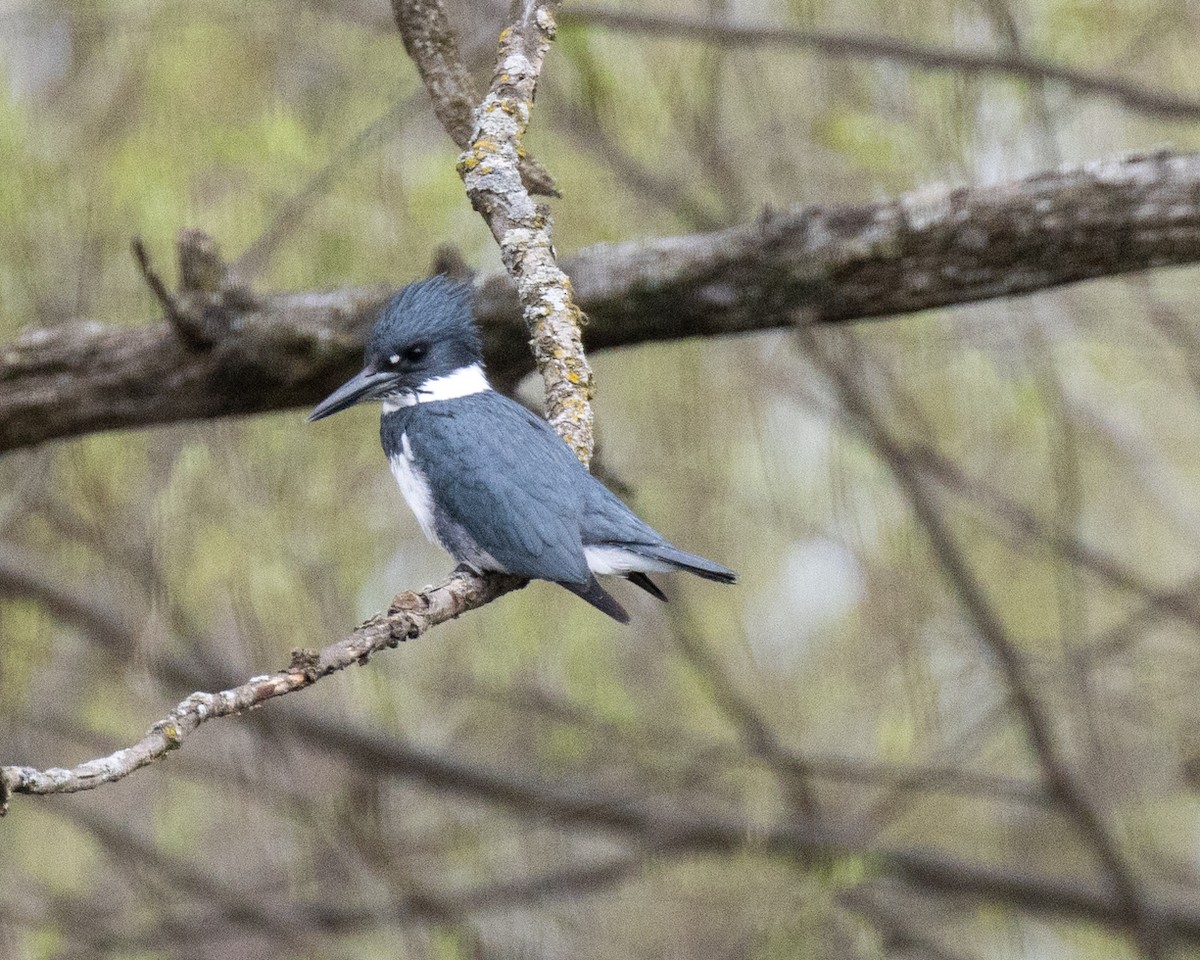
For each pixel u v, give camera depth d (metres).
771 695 13.27
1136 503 14.80
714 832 13.03
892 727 12.34
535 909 12.91
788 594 13.54
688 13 11.04
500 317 8.43
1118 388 13.38
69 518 10.81
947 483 12.03
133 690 10.89
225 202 9.92
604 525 7.02
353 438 10.55
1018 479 13.02
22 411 8.74
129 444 10.04
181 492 9.46
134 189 9.64
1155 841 14.75
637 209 11.10
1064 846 14.72
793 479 12.12
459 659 12.56
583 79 9.95
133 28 10.01
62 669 12.38
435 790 12.88
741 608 12.84
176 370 8.67
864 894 12.75
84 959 13.03
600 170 10.91
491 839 13.31
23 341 8.74
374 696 11.81
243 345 8.55
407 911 12.15
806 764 12.45
